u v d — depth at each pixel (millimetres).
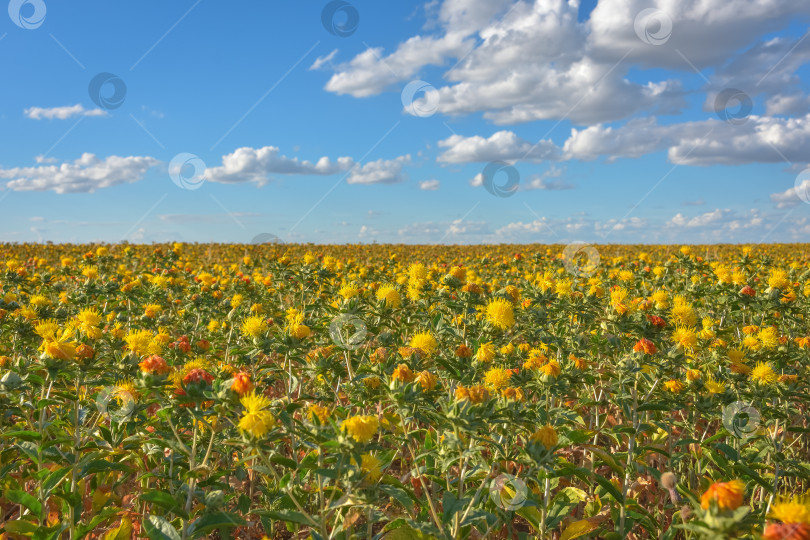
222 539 3271
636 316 5105
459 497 3133
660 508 4441
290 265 9961
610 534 3426
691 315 4918
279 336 4707
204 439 3715
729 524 2084
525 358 5074
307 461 3195
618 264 14555
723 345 5379
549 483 3707
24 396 3977
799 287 8664
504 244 38562
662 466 4723
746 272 9852
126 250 13992
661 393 4141
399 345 5711
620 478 4559
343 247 31469
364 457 2732
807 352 5445
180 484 3471
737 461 3727
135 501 3904
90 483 3713
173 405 3260
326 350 4809
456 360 4574
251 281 9922
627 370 4086
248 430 2623
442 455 3051
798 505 1991
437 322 5633
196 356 5219
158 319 7434
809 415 5613
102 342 4691
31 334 5445
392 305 5656
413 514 3561
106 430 3578
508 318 5176
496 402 3361
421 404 3346
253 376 4922
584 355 5770
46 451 3301
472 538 3619
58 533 2990
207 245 30391
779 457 3969
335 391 4867
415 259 23359
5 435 3205
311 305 7715
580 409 4895
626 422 5016
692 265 10062
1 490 3787
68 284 10234
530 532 4152
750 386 4473
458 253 28391
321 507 2844
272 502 3641
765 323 7020
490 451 4000
